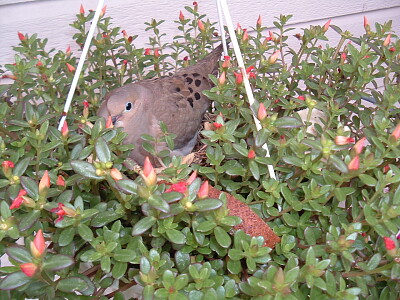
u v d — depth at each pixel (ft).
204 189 2.08
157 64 3.99
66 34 4.94
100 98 3.57
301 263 2.39
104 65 3.81
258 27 3.93
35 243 1.82
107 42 3.82
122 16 5.12
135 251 2.19
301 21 6.15
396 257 2.01
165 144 3.09
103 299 2.19
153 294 1.94
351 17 6.49
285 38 3.95
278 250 2.34
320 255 2.21
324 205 2.66
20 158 2.65
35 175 2.56
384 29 3.65
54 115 2.68
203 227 2.11
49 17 4.79
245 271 2.39
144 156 3.12
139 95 2.95
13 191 2.23
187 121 3.20
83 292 2.12
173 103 3.14
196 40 4.32
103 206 2.33
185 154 3.37
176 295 1.91
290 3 5.92
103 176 2.12
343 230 2.44
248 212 2.39
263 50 3.62
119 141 2.56
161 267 2.14
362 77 3.23
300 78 3.65
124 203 2.27
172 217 2.12
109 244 2.06
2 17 4.57
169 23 5.38
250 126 2.80
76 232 2.22
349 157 2.34
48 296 2.05
